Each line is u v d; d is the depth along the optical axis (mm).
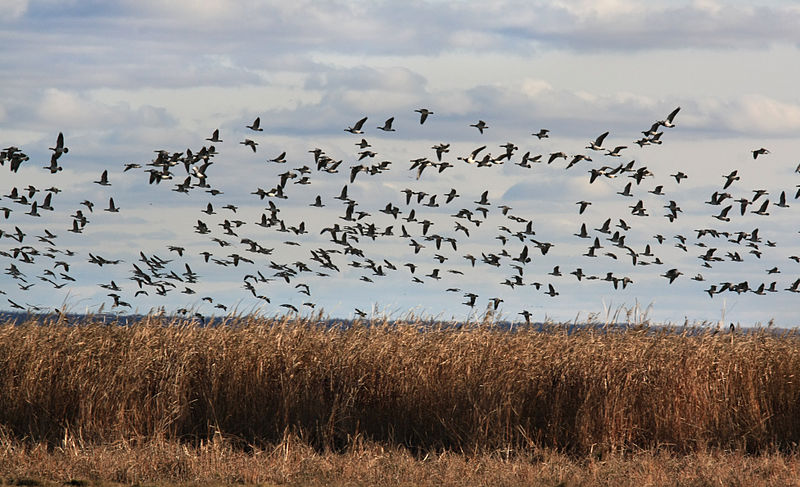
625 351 21688
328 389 21656
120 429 20000
